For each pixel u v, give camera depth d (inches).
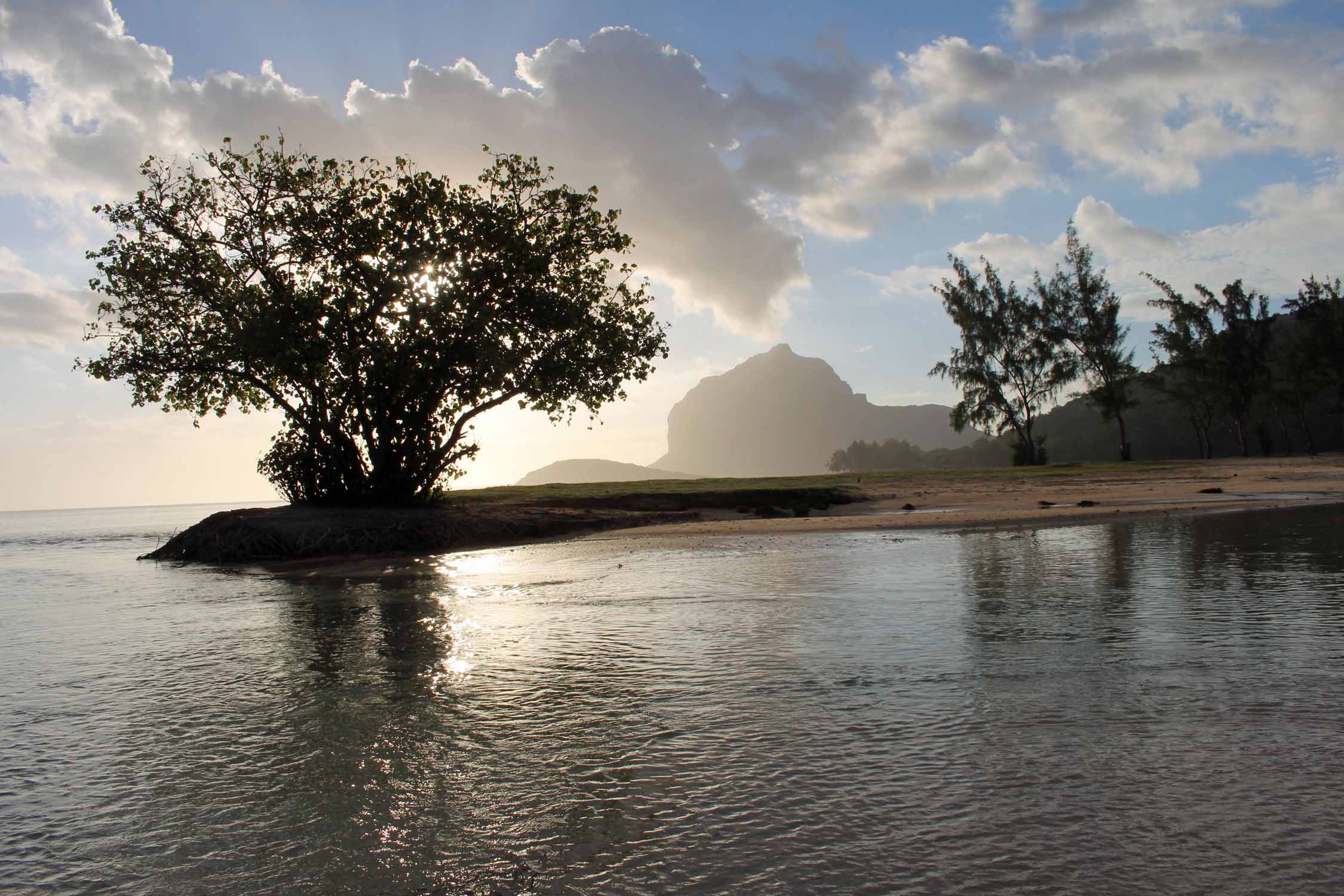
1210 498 866.8
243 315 720.3
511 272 777.6
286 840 122.8
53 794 145.5
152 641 293.1
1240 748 142.3
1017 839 112.1
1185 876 100.9
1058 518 687.1
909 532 622.5
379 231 756.0
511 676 215.8
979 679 192.2
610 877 106.6
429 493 823.1
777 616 284.8
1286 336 2397.9
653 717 174.6
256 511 761.6
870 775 137.1
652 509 914.7
